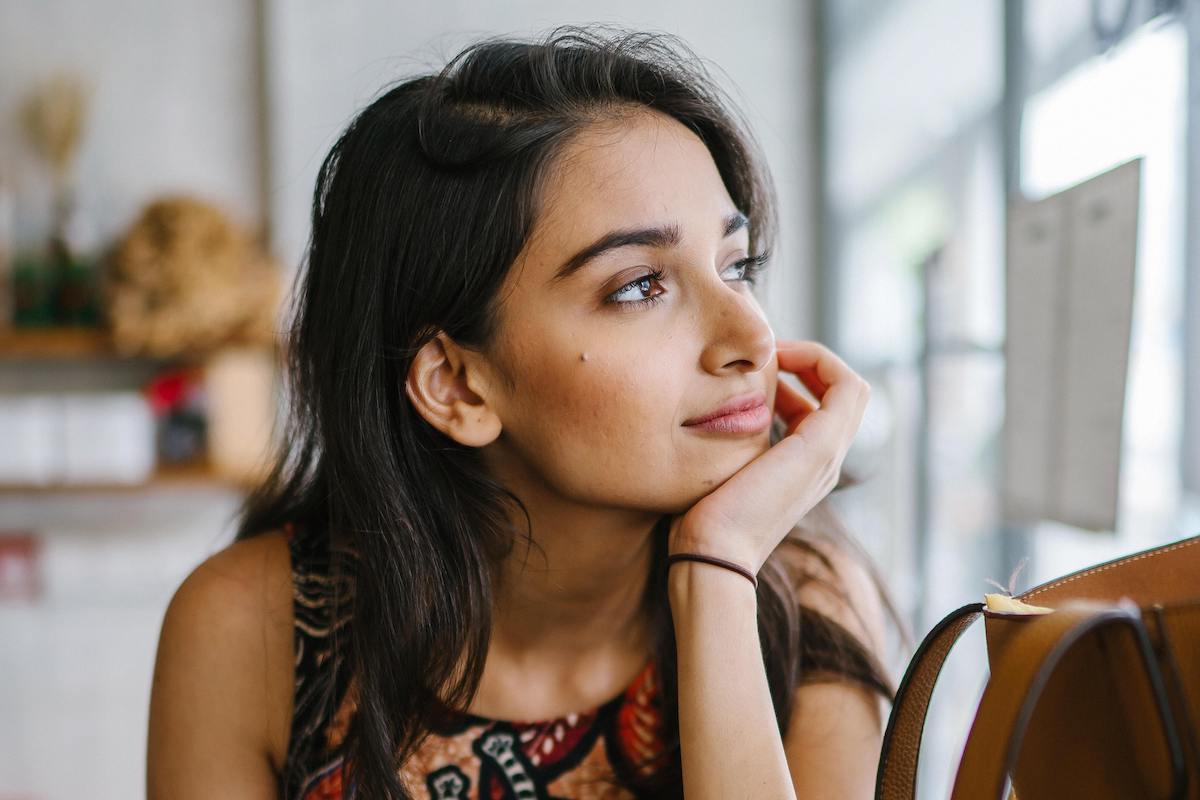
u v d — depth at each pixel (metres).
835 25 2.30
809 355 0.88
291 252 2.42
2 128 2.45
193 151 2.52
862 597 0.97
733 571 0.72
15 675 2.46
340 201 0.81
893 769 0.56
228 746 0.86
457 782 0.84
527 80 0.75
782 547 0.94
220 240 2.32
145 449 2.42
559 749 0.85
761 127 2.39
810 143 2.40
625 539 0.79
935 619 1.74
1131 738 0.46
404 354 0.78
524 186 0.72
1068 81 1.32
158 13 2.50
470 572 0.81
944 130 1.70
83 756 2.49
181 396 2.45
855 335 2.18
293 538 0.91
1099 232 0.96
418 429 0.81
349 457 0.82
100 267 2.48
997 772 0.44
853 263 2.20
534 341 0.72
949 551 1.72
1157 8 1.12
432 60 2.40
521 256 0.72
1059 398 1.04
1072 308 1.01
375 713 0.80
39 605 2.47
